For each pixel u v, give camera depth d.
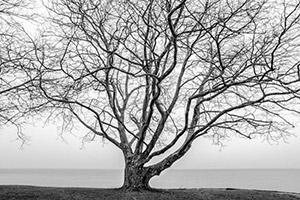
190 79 14.52
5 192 13.03
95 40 13.23
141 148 14.46
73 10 13.23
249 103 12.59
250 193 14.95
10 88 12.43
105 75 14.53
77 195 12.95
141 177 14.12
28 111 13.69
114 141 14.87
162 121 14.26
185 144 13.84
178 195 13.66
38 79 12.41
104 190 13.95
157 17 13.20
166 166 14.09
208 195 14.10
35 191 13.33
